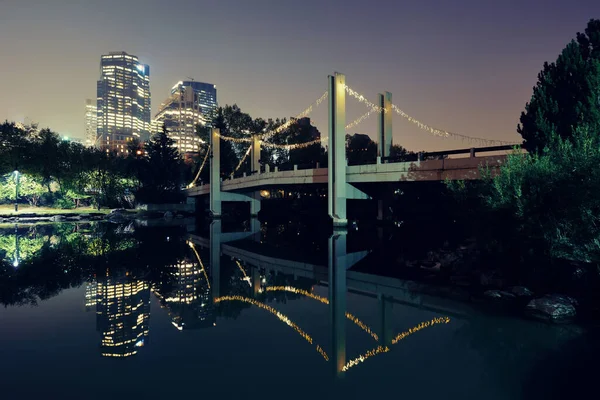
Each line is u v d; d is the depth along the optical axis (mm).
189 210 82188
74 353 8586
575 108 16406
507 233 17703
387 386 6957
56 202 77000
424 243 29891
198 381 7191
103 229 44156
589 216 12297
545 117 18734
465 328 10250
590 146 12625
